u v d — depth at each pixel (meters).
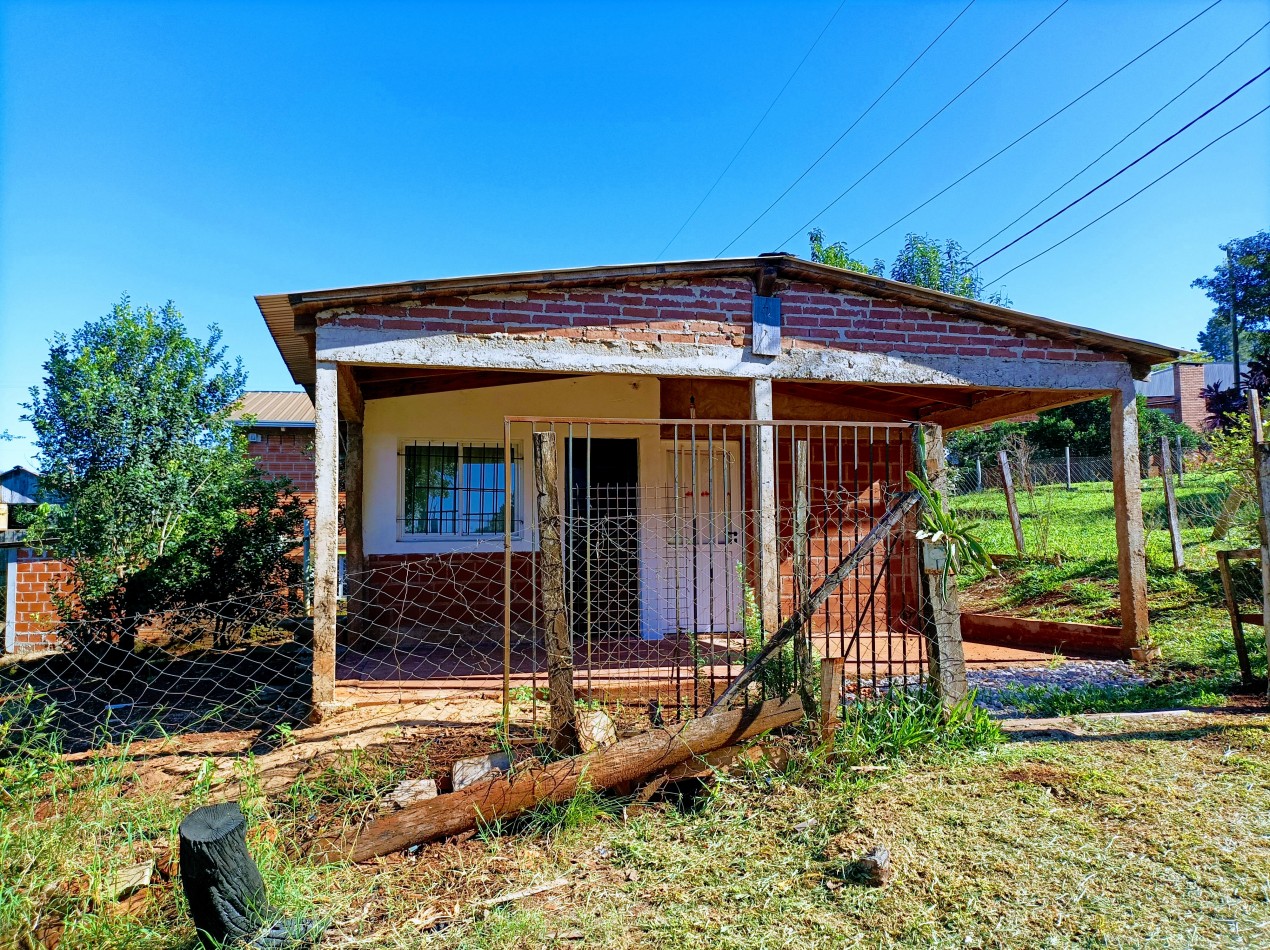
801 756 4.30
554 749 4.08
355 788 4.04
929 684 4.91
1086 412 23.81
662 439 9.33
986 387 7.59
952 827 3.62
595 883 3.26
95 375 9.73
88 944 2.76
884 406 10.54
